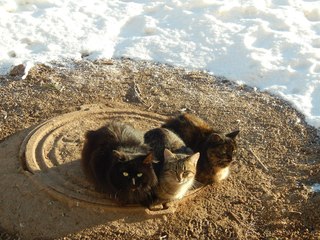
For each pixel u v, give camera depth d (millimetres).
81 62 1819
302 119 1647
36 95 1671
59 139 1438
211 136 1343
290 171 1455
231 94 1743
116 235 1214
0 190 1300
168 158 1232
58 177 1311
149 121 1571
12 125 1542
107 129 1286
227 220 1286
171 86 1761
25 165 1349
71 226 1221
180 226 1254
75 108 1615
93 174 1246
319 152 1532
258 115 1658
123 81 1762
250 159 1482
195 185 1349
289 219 1311
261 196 1362
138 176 1171
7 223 1235
